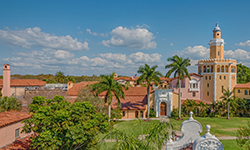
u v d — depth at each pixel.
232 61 54.91
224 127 38.41
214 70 54.25
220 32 57.84
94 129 19.31
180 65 45.84
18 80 68.75
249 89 51.44
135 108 47.00
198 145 12.30
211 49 58.00
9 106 27.88
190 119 15.83
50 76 144.50
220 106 49.25
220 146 12.35
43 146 17.48
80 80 143.88
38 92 45.25
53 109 20.83
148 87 44.12
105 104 42.78
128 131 14.57
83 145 20.19
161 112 50.88
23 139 24.80
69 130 17.77
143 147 11.38
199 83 56.88
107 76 39.16
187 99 51.75
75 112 19.27
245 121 43.88
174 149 15.41
